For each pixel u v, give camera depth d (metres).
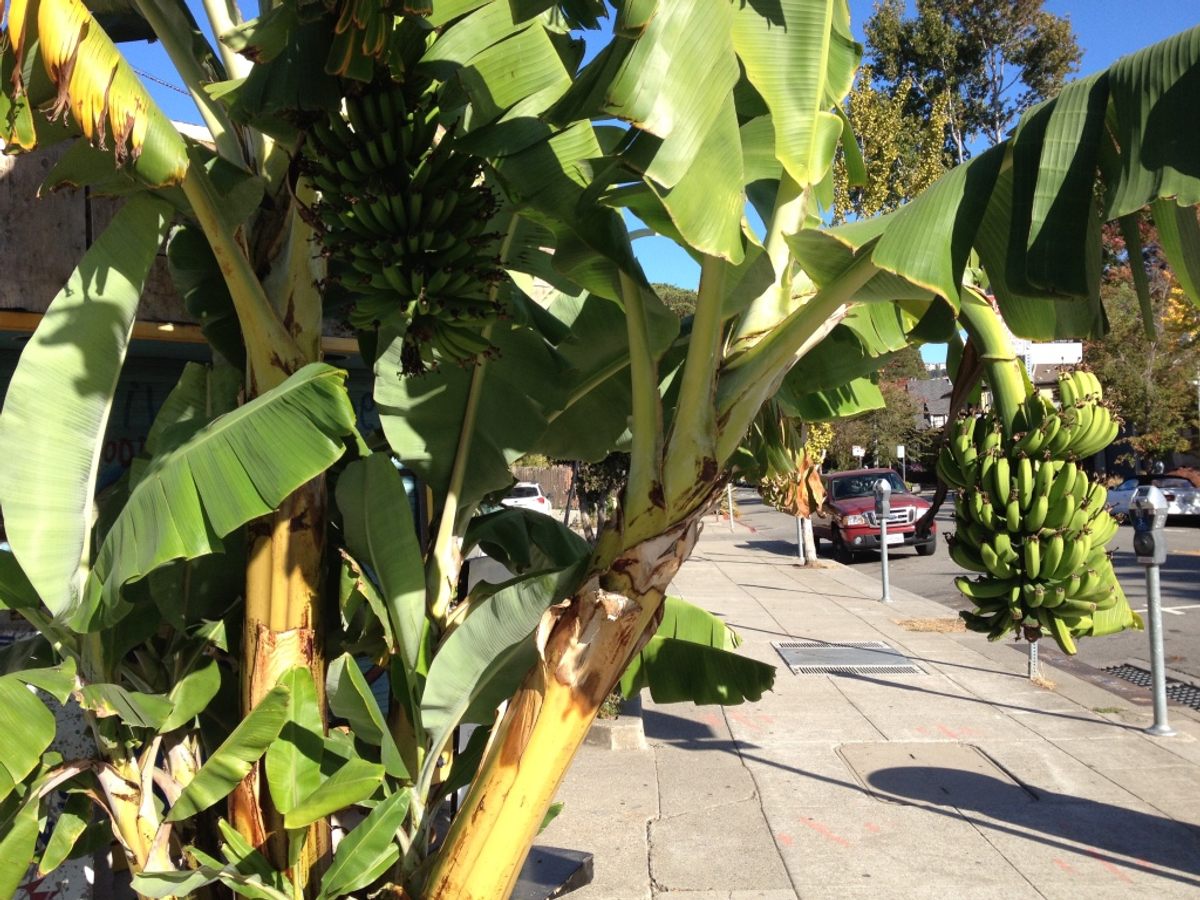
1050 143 2.38
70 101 2.23
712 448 2.92
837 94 3.12
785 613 13.45
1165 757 6.98
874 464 35.19
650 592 2.91
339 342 5.04
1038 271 2.32
